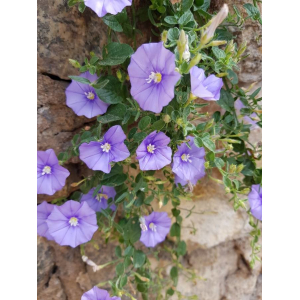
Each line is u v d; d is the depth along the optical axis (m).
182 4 0.15
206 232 0.23
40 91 0.16
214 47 0.15
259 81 0.20
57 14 0.15
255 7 0.16
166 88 0.12
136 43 0.17
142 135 0.14
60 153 0.16
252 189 0.18
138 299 0.22
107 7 0.13
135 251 0.18
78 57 0.16
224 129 0.18
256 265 0.24
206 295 0.24
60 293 0.20
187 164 0.16
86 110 0.15
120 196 0.16
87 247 0.20
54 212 0.16
